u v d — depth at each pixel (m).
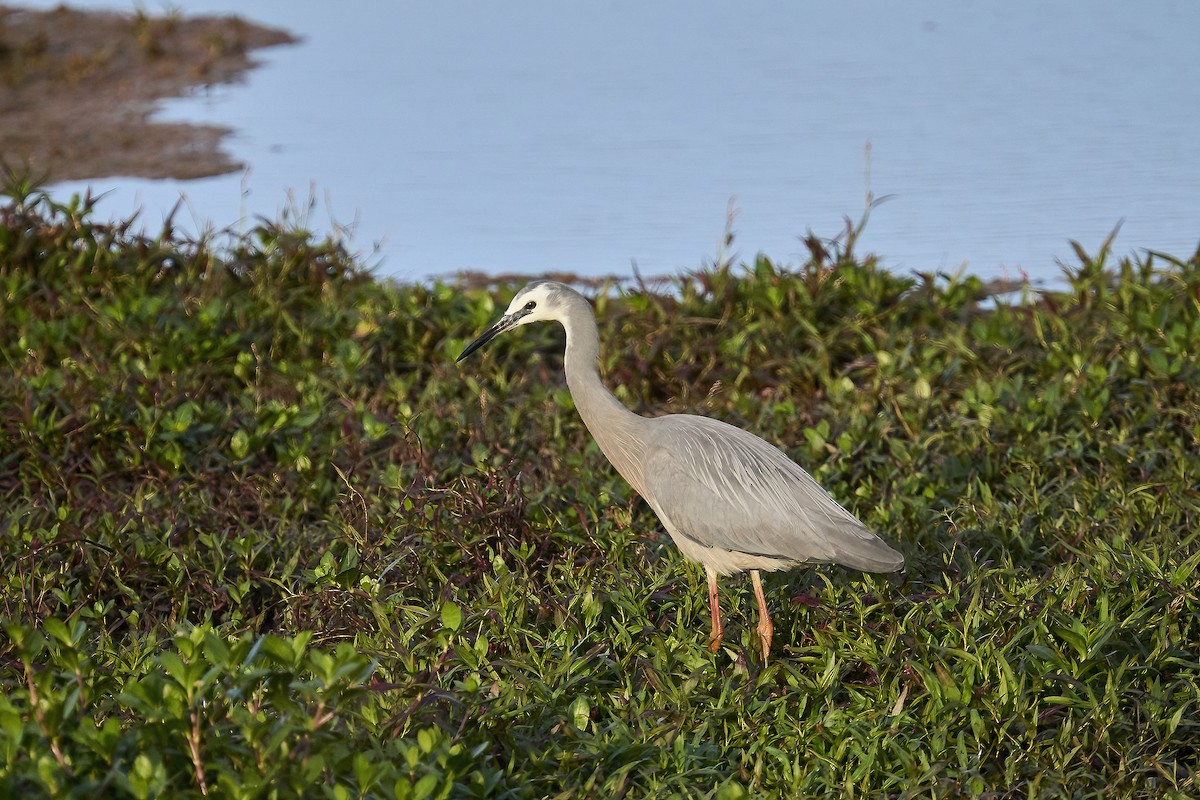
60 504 11.21
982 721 7.62
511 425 12.34
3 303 14.62
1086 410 11.86
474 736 7.33
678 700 7.89
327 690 6.32
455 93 28.47
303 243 16.33
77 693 6.22
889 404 12.56
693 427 9.72
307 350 14.36
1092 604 8.76
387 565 9.36
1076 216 20.17
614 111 26.81
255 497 11.16
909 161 23.05
